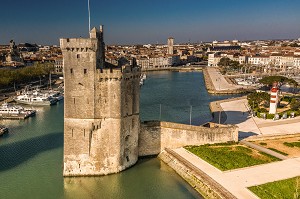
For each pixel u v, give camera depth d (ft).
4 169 318.65
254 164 306.55
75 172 297.12
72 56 276.62
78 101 284.20
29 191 274.36
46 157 351.05
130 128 312.91
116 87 286.46
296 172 290.35
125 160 312.91
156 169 318.24
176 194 270.46
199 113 577.43
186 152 337.72
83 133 289.12
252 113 527.40
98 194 270.87
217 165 302.25
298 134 414.41
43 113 590.55
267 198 242.99
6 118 540.52
